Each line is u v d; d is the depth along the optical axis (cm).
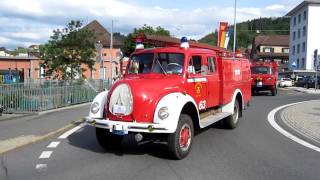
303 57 9219
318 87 5425
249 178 770
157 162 893
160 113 894
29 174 787
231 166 859
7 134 1252
